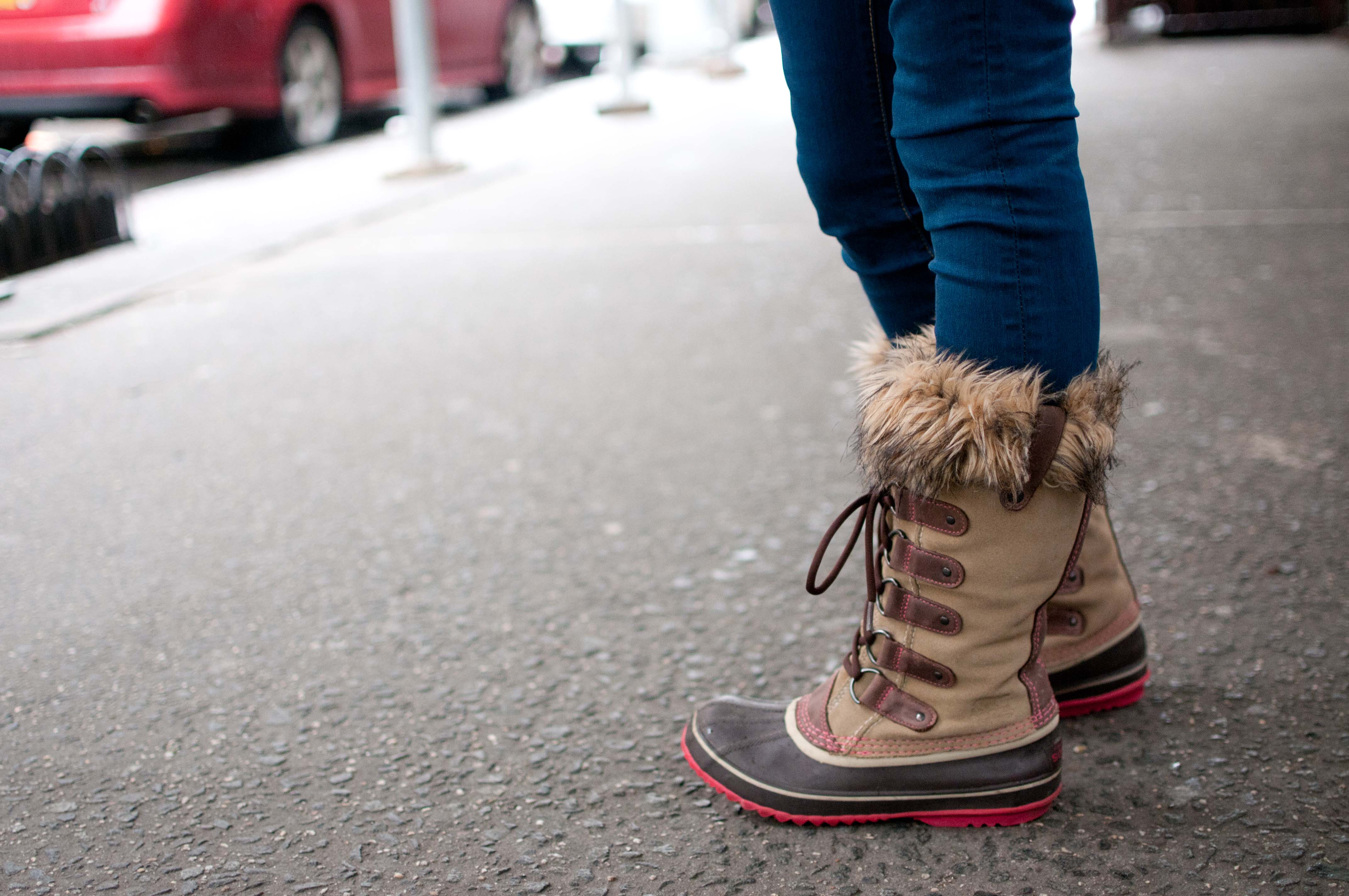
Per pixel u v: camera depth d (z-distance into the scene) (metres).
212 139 7.73
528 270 4.19
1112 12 12.89
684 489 2.31
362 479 2.40
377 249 4.61
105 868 1.22
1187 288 3.48
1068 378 1.12
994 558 1.16
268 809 1.33
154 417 2.80
